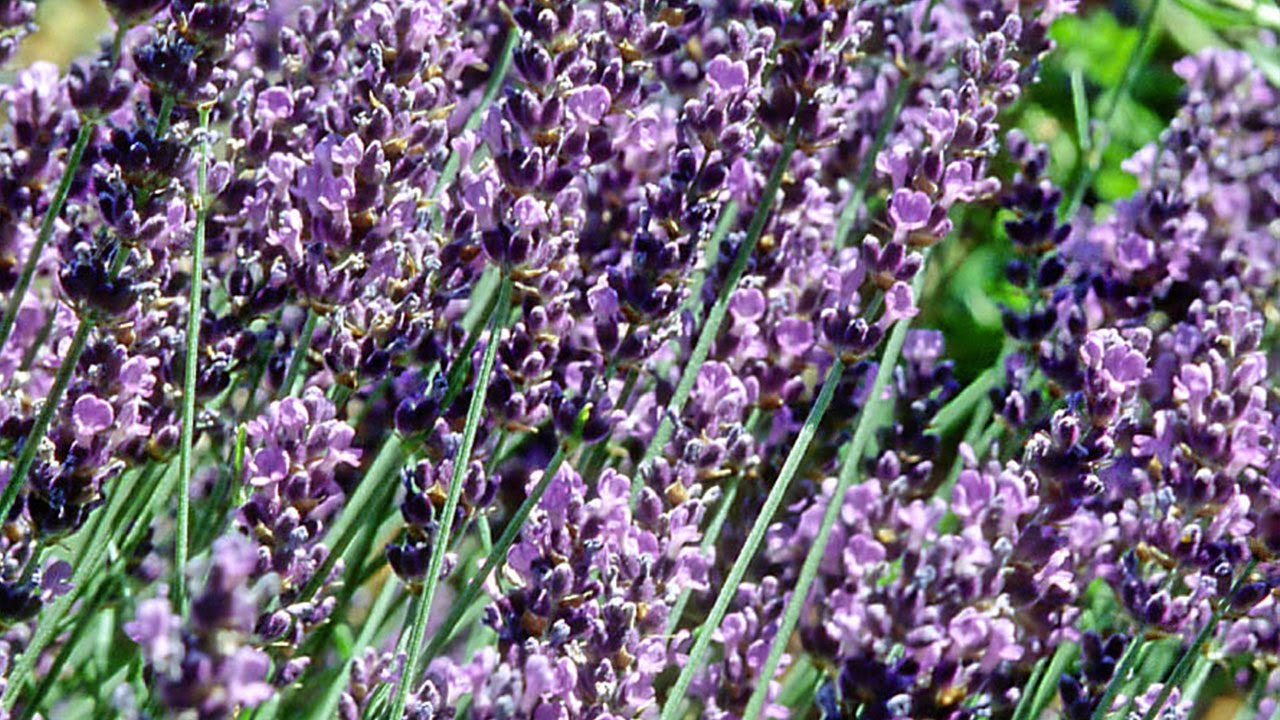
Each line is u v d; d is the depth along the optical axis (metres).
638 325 0.73
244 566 0.60
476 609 0.78
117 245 0.70
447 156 0.78
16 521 0.71
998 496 0.68
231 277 0.74
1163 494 0.72
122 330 0.72
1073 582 0.74
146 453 0.74
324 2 0.79
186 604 0.68
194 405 0.74
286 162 0.73
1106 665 0.73
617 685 0.69
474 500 0.71
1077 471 0.71
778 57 0.76
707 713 0.74
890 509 0.73
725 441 0.74
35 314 0.76
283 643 0.69
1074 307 0.77
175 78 0.70
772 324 0.79
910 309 0.72
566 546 0.70
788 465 0.72
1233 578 0.73
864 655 0.67
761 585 0.76
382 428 0.79
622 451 0.78
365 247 0.72
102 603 0.76
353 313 0.72
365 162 0.71
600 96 0.72
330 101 0.74
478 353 0.73
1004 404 0.78
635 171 0.79
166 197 0.72
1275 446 0.72
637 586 0.70
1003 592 0.70
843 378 0.79
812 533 0.77
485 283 0.79
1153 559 0.72
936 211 0.73
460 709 0.74
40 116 0.74
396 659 0.71
